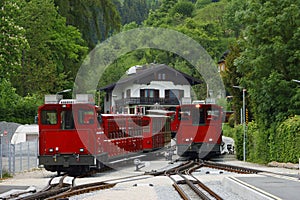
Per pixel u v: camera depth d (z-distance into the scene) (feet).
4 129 196.85
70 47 270.46
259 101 154.10
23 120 222.48
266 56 150.51
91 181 105.29
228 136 265.34
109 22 276.21
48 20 257.34
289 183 85.15
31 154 164.66
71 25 276.21
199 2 471.21
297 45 149.69
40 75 248.52
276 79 146.41
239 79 158.92
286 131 137.39
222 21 413.39
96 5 273.95
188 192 85.71
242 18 157.38
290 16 148.05
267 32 151.84
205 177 112.16
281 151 140.67
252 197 73.31
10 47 143.23
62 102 121.49
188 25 371.35
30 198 74.54
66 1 273.95
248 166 143.23
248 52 155.63
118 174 126.62
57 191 83.82
